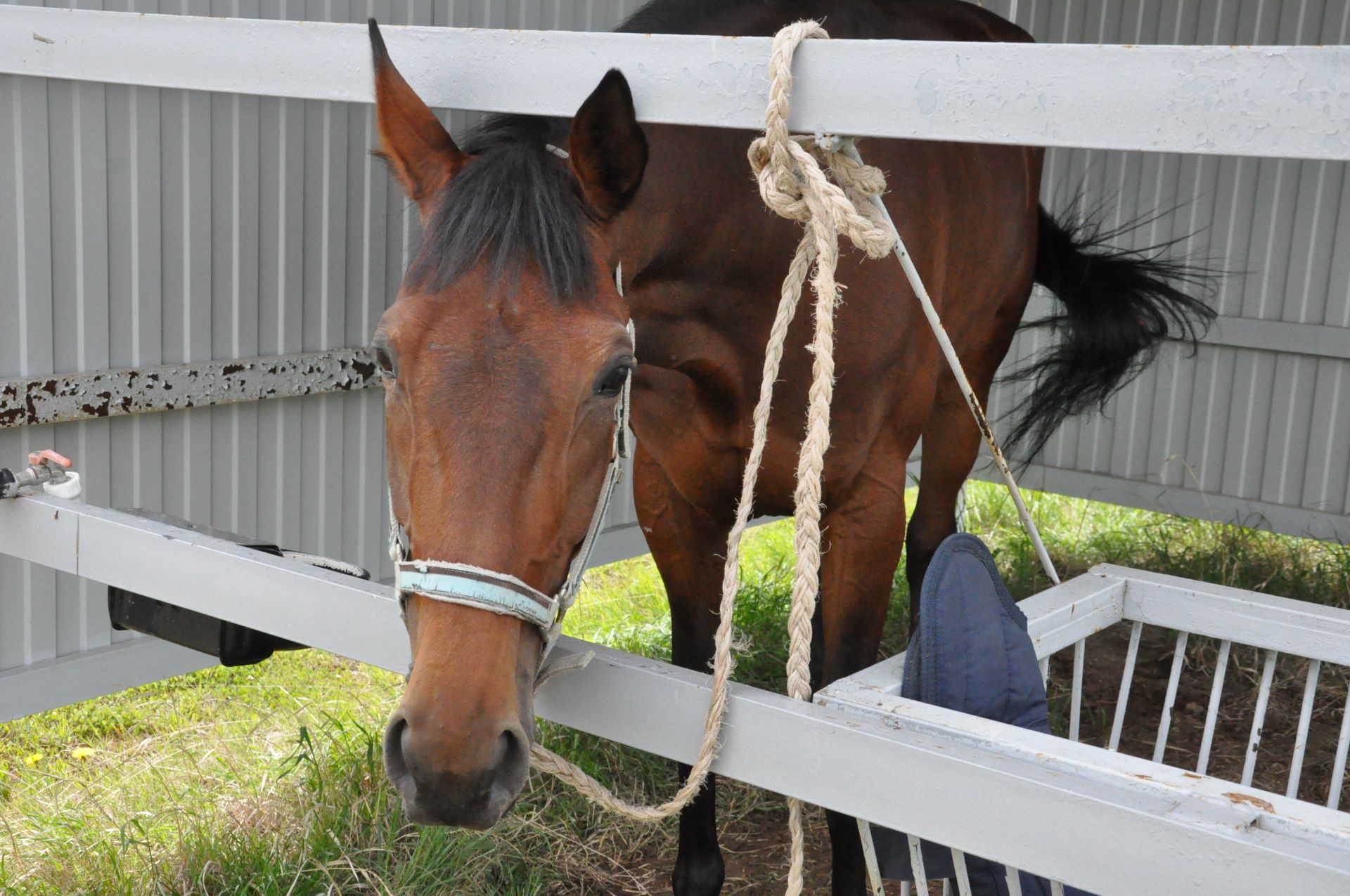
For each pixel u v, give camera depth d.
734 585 1.14
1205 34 4.27
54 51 1.52
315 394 2.99
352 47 1.28
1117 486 4.48
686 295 1.62
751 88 1.08
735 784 2.64
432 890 2.02
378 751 2.38
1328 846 0.88
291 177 2.83
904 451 1.96
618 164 1.21
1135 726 3.03
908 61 0.99
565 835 2.29
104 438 2.57
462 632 1.01
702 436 1.80
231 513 2.85
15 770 2.51
